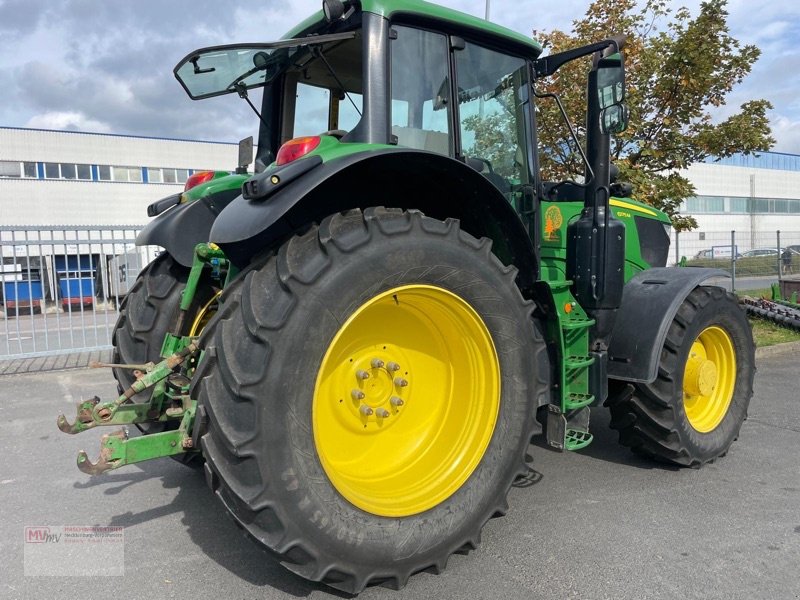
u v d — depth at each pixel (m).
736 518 3.05
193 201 3.49
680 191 7.60
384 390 2.64
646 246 4.26
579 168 7.35
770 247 14.58
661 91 7.39
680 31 7.35
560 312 3.22
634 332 3.41
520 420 2.71
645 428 3.60
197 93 3.45
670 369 3.48
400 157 2.38
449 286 2.46
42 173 23.80
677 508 3.18
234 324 2.18
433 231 2.40
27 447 4.26
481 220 2.81
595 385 3.25
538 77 3.54
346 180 2.62
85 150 24.44
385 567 2.29
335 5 2.57
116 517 3.13
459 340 2.69
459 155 3.07
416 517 2.40
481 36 3.15
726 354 3.96
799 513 3.11
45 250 11.77
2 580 2.53
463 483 2.56
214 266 3.33
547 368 3.04
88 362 7.66
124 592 2.44
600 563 2.61
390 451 2.71
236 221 2.26
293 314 2.09
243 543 2.85
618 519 3.05
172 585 2.49
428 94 2.93
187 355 2.68
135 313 3.54
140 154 25.31
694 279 3.56
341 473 2.50
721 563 2.61
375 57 2.61
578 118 7.29
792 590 2.40
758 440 4.32
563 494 3.37
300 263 2.18
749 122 7.46
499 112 3.32
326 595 2.41
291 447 2.08
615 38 3.22
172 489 3.50
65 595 2.42
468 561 2.64
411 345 2.73
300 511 2.09
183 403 2.92
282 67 3.33
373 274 2.24
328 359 2.39
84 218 23.38
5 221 22.16
